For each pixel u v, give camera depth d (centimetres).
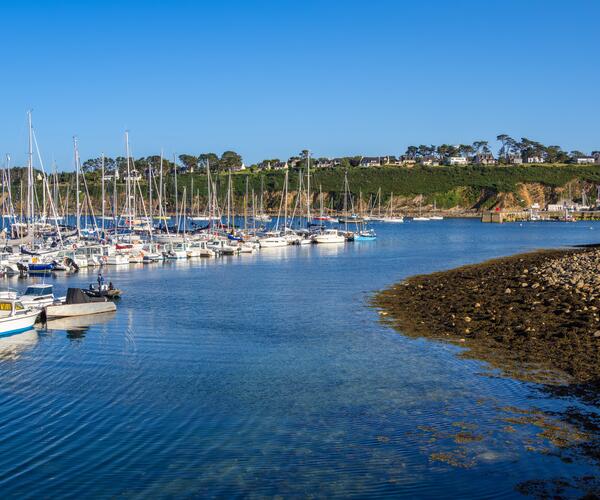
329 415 2075
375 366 2673
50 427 2008
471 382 2380
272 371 2655
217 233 10694
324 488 1570
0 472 1689
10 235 9088
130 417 2091
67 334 3506
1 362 2869
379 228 17888
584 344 2827
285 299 4744
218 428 1978
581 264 5747
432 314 3831
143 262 7906
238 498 1530
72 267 6975
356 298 4709
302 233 11975
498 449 1756
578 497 1488
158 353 3022
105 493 1566
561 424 1925
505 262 7144
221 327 3656
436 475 1617
